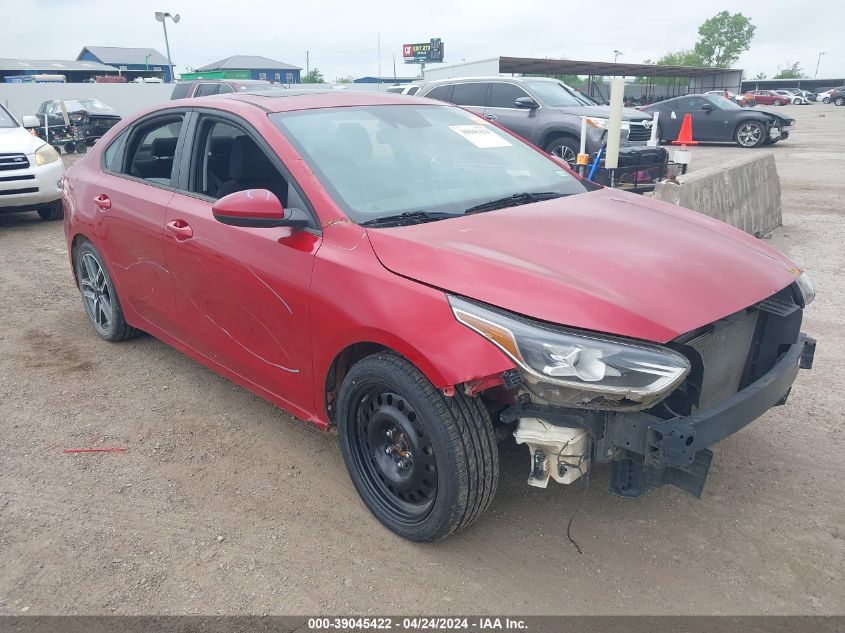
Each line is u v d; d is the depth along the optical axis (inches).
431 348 96.7
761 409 104.2
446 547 111.8
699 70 1381.6
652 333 91.0
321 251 114.7
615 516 118.3
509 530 115.3
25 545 114.1
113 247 171.0
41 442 146.3
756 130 756.0
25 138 368.5
